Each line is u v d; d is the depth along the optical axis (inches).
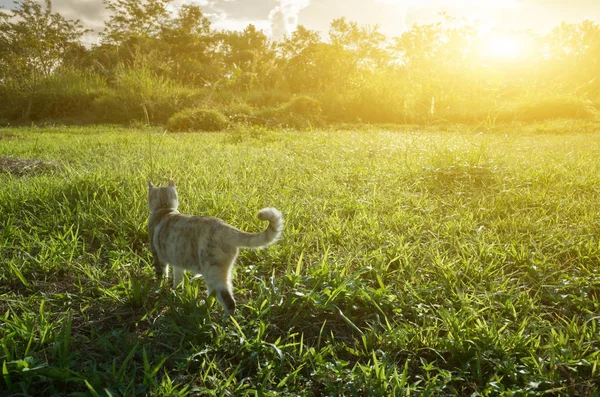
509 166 333.1
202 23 2207.2
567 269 179.3
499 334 133.0
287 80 1576.0
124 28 1940.2
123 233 210.8
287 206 250.2
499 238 210.1
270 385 118.3
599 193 278.4
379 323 143.1
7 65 1192.8
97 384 111.5
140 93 1015.6
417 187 304.0
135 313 152.9
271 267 186.4
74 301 158.2
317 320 149.7
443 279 168.1
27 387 111.3
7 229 204.8
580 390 114.7
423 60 1593.3
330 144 529.0
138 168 329.1
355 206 254.5
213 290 139.6
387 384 112.1
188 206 235.5
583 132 754.2
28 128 839.1
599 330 138.5
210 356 129.3
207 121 821.9
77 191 257.8
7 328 133.0
